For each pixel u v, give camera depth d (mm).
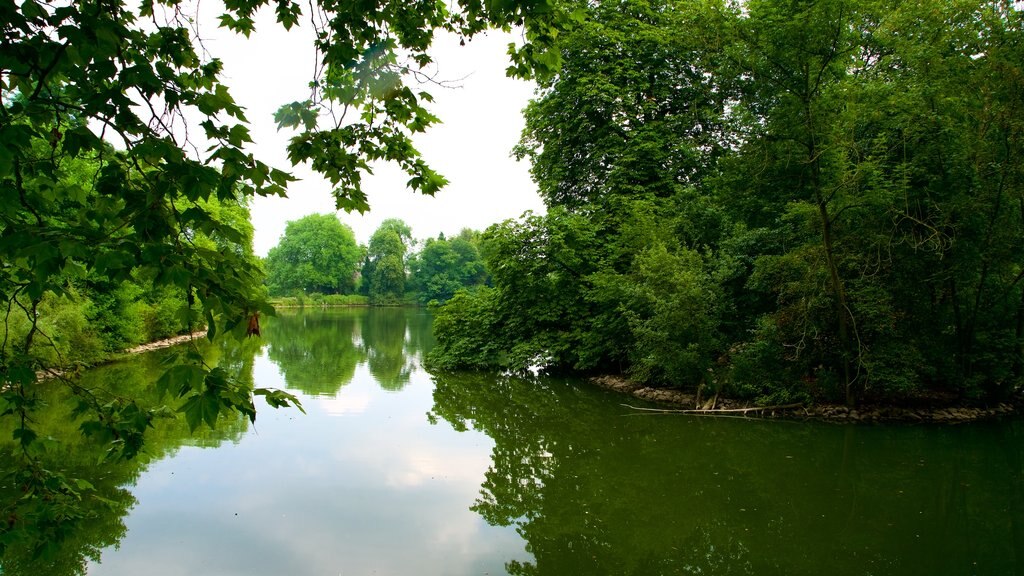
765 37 11758
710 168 19203
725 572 5910
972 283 12422
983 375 12453
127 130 2371
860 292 11930
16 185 2520
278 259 85812
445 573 5730
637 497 7988
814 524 7113
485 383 17094
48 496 2891
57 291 2830
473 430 11398
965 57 11977
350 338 31609
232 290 2445
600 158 19172
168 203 2664
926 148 11922
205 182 2314
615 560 6152
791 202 12859
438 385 16562
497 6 2977
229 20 3758
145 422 2979
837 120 11828
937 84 11617
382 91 3877
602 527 6996
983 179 11828
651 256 14117
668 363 13375
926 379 12875
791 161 12258
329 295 83938
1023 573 5898
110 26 2324
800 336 12656
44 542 2812
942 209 11711
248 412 2381
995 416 12586
